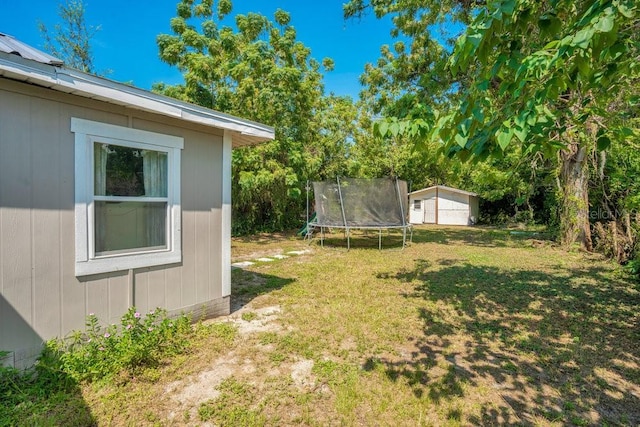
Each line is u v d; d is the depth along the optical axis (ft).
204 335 10.66
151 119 10.32
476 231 49.52
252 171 33.65
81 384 7.74
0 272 7.43
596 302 15.07
